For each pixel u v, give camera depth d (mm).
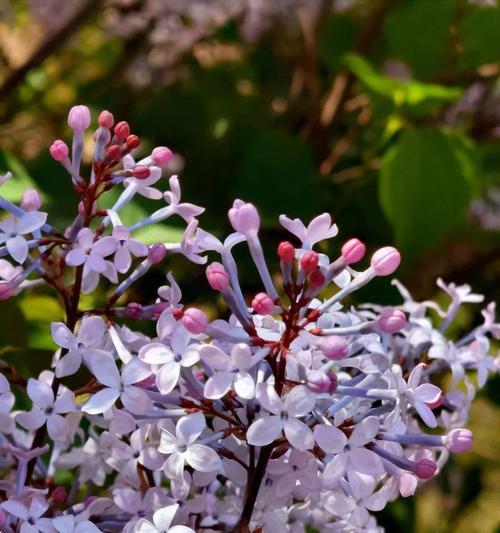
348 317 312
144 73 599
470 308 533
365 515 292
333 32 561
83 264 307
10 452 304
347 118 562
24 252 297
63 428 297
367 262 462
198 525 307
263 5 607
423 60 499
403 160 420
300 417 291
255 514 303
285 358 288
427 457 308
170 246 311
